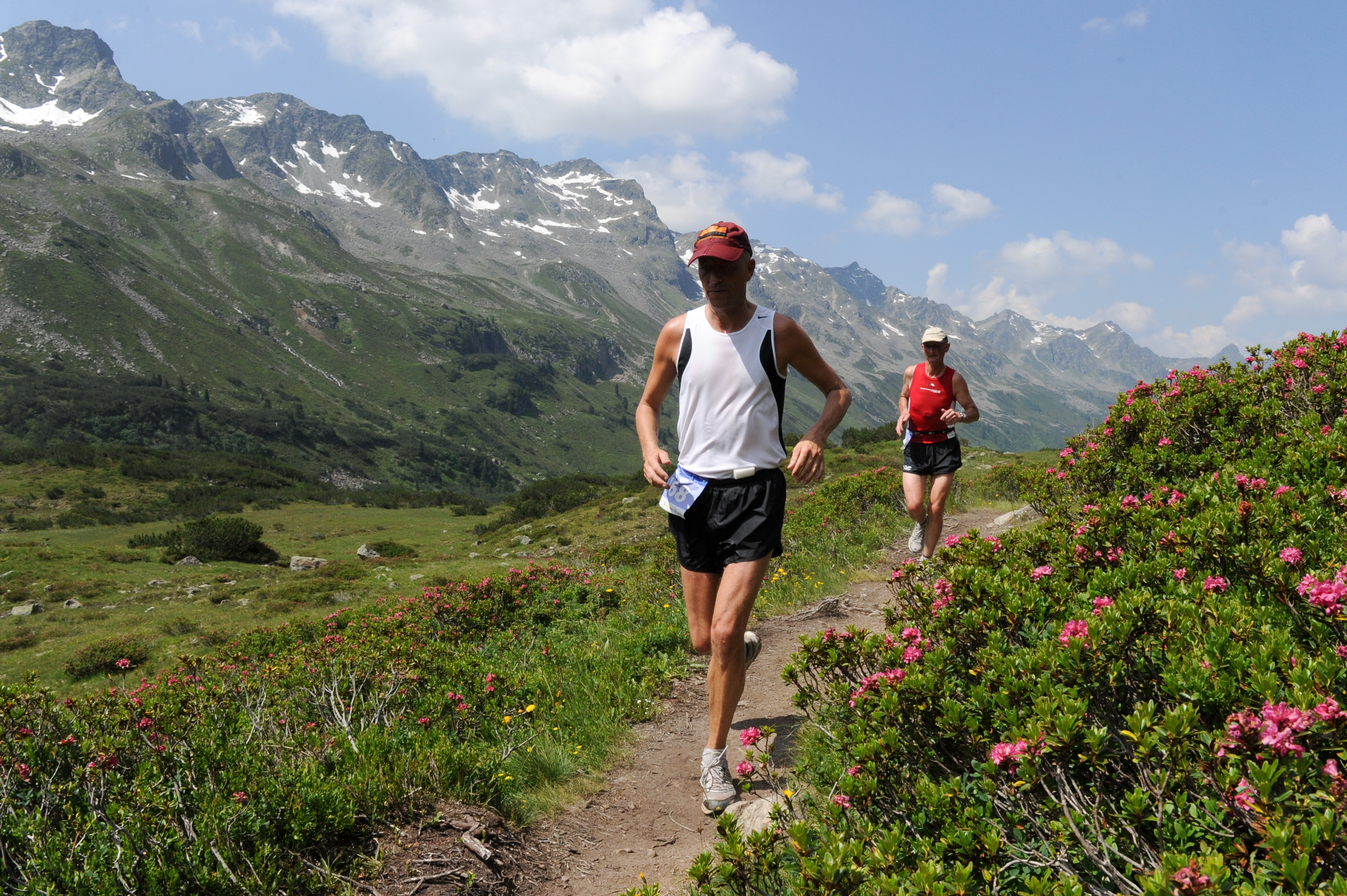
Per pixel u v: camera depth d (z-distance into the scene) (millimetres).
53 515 66188
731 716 3477
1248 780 1665
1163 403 6266
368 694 4844
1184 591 2742
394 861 2977
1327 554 2828
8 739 3643
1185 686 2027
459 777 3562
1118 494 4484
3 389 169500
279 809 3021
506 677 5113
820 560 9219
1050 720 1985
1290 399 5773
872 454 42125
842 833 2234
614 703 4961
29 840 2770
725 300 3270
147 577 33844
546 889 3045
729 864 2342
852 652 3205
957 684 2562
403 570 33375
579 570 9961
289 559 43125
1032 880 1692
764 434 3316
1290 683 1917
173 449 158625
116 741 3693
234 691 5055
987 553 3754
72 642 22984
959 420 6691
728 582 3291
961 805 2191
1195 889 1488
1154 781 1861
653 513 40125
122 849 2750
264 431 187000
